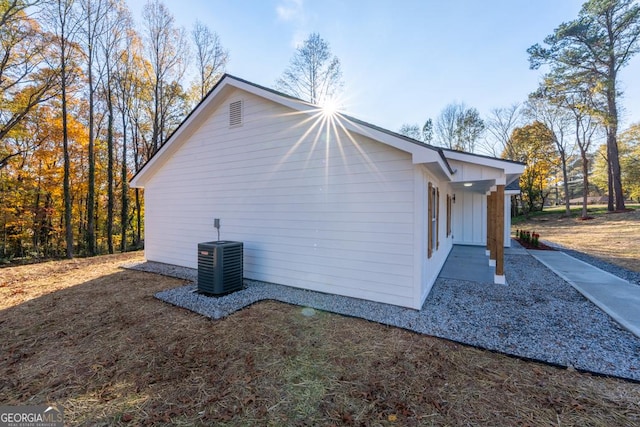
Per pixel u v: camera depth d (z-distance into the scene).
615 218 18.31
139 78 15.45
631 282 5.71
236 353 3.03
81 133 14.05
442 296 4.85
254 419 2.09
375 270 4.53
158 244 7.95
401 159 4.27
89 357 2.97
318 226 5.07
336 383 2.50
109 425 2.04
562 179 25.84
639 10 15.05
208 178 6.69
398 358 2.90
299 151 5.26
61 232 15.55
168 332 3.55
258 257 5.87
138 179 7.91
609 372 2.60
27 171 13.66
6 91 11.10
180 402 2.28
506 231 10.83
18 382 2.56
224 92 6.19
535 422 2.02
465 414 2.11
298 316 4.04
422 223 4.26
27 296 5.05
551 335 3.37
